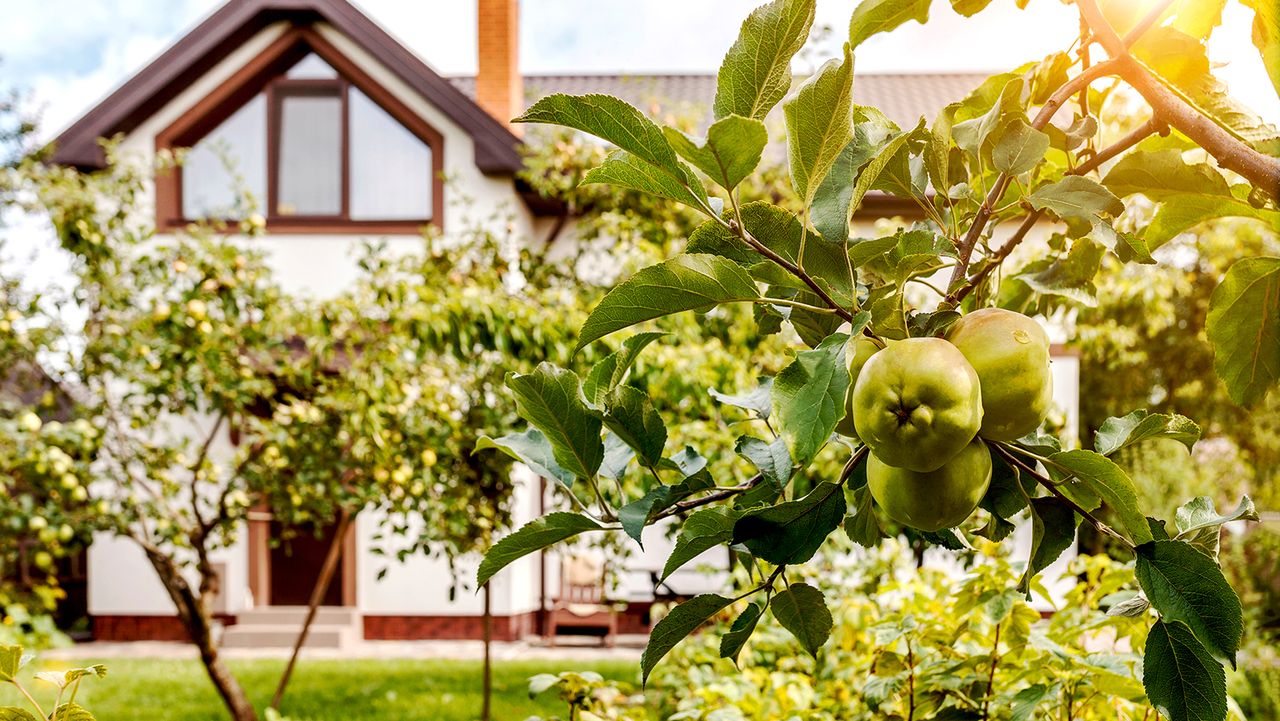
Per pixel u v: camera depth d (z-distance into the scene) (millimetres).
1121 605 789
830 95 610
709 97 11875
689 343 4754
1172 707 641
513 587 9500
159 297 5102
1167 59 802
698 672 2727
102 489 6977
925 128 841
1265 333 910
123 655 8906
